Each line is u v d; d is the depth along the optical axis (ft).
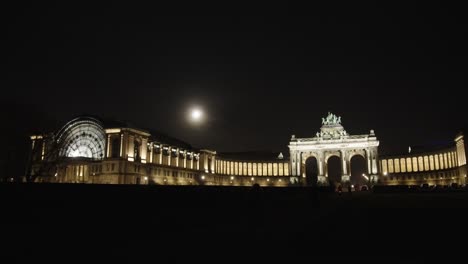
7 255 37.29
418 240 48.44
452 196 171.83
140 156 328.70
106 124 322.75
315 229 61.82
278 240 50.52
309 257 39.65
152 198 66.08
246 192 97.25
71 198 52.85
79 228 52.39
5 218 45.42
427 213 84.99
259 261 37.83
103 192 57.11
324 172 476.13
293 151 489.26
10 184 46.44
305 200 142.20
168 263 36.88
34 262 35.63
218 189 86.84
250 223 69.82
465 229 57.36
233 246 46.11
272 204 117.08
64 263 35.68
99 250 41.78
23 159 225.15
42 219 48.67
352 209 105.81
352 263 36.55
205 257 39.75
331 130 482.28
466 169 329.31
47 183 49.83
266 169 523.70
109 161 307.37
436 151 409.08
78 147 329.72
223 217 77.61
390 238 50.67
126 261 37.37
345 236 53.52
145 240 49.14
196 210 77.56
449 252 40.52
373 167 448.65
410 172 440.86
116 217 58.39
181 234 55.11
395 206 112.57
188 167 410.72
